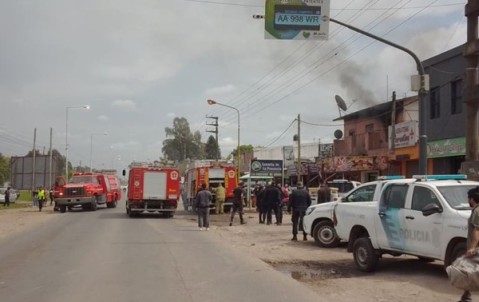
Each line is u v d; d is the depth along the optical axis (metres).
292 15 17.30
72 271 11.06
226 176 33.94
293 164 51.00
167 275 10.60
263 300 8.41
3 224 25.08
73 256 13.39
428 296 8.83
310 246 15.97
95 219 28.47
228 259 12.96
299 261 13.09
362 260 11.47
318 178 44.31
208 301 8.30
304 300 8.43
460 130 23.44
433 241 9.80
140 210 30.58
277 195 23.91
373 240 11.24
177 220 27.95
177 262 12.38
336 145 42.31
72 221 26.70
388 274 11.05
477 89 17.23
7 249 15.02
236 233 20.09
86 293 8.84
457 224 9.27
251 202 40.19
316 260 13.23
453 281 7.37
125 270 11.19
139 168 30.62
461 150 23.17
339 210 12.53
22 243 16.58
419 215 10.16
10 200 54.16
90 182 38.78
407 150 29.48
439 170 25.89
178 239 17.61
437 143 24.94
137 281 9.92
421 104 16.33
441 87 24.89
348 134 40.78
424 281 10.14
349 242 12.05
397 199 10.84
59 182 38.56
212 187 33.69
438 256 9.73
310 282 10.29
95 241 16.94
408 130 29.19
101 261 12.50
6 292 8.95
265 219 25.69
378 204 11.24
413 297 8.79
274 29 17.33
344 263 12.79
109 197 42.28
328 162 38.75
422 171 16.17
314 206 16.06
